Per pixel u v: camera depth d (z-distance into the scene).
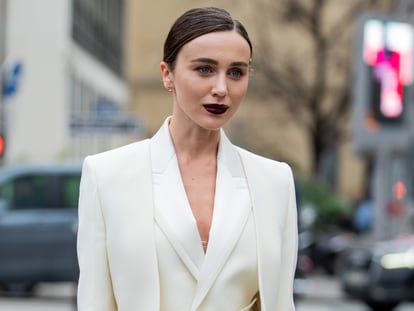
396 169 25.47
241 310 4.07
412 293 19.09
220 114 4.02
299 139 53.53
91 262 4.10
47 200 19.16
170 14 58.72
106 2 44.59
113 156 4.16
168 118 4.24
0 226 18.91
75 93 36.03
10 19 32.50
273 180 4.23
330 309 20.25
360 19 21.33
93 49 40.50
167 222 4.04
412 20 21.41
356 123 21.53
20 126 32.22
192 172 4.16
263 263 4.08
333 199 32.94
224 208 4.10
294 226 4.28
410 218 25.62
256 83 46.66
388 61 21.44
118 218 4.06
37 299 19.59
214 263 4.02
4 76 19.17
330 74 47.50
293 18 43.34
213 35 3.98
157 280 3.99
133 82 58.62
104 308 4.10
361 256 19.47
